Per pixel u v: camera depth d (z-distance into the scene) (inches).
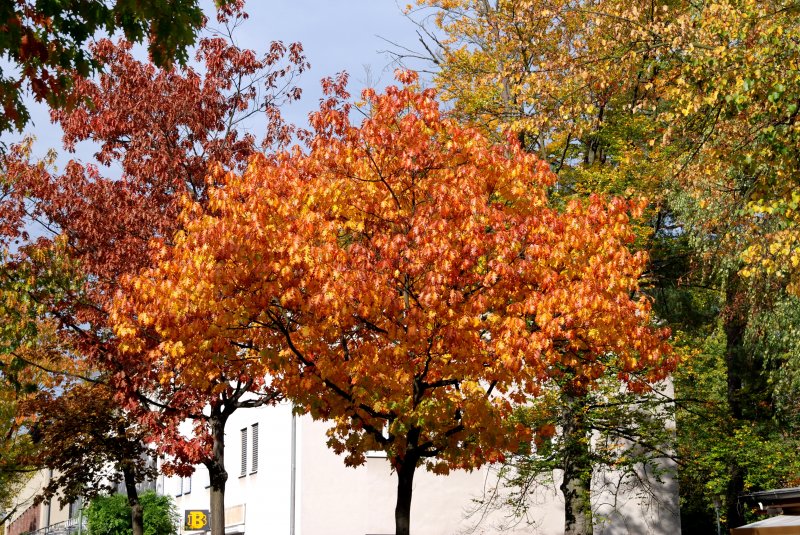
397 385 625.3
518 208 657.0
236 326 628.7
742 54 598.2
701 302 1251.8
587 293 602.2
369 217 637.9
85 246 847.1
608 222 648.4
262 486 1228.5
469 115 1037.2
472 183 610.9
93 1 371.2
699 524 1678.2
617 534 1095.6
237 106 895.1
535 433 775.1
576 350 674.8
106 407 1048.8
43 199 852.0
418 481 1087.0
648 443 924.0
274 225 604.1
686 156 727.7
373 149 640.4
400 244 587.5
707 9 635.5
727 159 648.4
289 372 654.5
